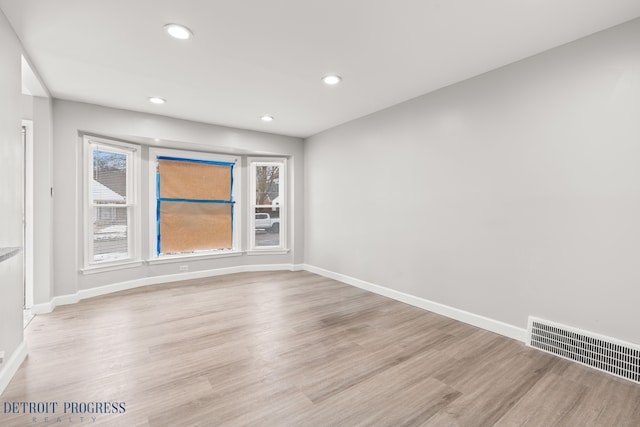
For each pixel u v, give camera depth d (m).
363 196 4.15
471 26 2.10
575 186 2.28
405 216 3.57
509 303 2.66
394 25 2.09
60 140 3.42
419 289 3.43
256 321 3.00
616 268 2.10
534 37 2.23
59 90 3.20
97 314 3.15
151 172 4.38
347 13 1.96
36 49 2.37
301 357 2.30
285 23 2.06
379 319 3.07
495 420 1.64
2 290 1.87
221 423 1.60
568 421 1.64
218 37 2.23
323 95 3.36
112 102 3.55
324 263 4.91
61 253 3.44
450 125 3.09
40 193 3.16
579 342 2.24
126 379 1.99
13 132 2.07
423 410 1.72
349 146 4.36
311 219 5.19
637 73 2.00
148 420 1.61
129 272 4.14
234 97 3.40
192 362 2.21
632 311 2.04
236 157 5.12
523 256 2.56
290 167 5.30
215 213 4.98
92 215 3.80
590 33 2.18
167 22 2.04
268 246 5.34
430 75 2.87
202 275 4.77
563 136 2.33
